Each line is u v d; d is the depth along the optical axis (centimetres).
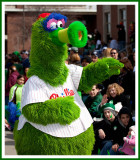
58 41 398
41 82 401
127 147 508
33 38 412
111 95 639
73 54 794
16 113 788
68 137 392
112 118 558
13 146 701
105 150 542
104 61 436
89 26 2612
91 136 414
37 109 387
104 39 2112
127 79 717
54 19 405
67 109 385
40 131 389
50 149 387
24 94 406
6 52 2734
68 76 427
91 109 619
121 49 1423
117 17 1905
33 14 1872
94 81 436
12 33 2647
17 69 1077
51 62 403
